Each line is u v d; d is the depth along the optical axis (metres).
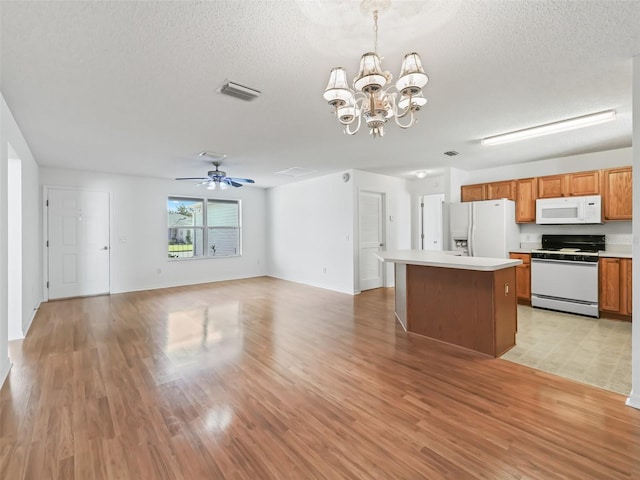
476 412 2.06
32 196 4.39
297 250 7.19
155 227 6.46
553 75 2.30
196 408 2.13
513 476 1.53
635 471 1.55
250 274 7.92
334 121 3.22
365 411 2.09
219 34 1.80
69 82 2.36
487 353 2.99
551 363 2.80
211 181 5.18
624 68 2.20
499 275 3.01
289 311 4.62
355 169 5.82
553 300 4.45
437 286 3.38
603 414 2.03
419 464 1.62
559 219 4.59
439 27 1.74
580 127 3.38
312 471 1.58
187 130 3.48
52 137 3.68
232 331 3.72
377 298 5.48
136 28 1.74
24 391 2.35
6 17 1.62
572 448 1.71
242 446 1.76
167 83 2.39
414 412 2.07
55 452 1.70
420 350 3.12
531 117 3.11
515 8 1.60
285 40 1.87
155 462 1.64
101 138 3.74
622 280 3.96
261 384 2.46
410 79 1.65
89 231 5.71
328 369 2.71
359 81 1.67
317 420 2.00
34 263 4.59
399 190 6.73
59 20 1.66
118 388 2.40
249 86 2.45
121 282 6.05
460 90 2.54
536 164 5.05
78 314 4.48
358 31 1.78
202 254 7.19
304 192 6.96
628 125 3.37
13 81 2.33
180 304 5.06
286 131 3.53
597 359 2.88
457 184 5.66
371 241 6.23
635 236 2.08
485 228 5.04
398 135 3.69
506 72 2.26
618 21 1.70
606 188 4.25
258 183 7.34
